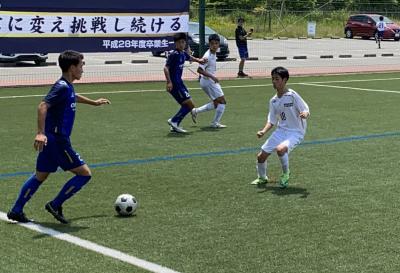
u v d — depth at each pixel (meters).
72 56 6.93
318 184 9.01
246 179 9.31
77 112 15.61
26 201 7.18
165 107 16.61
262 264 5.98
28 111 15.62
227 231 6.94
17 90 19.66
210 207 7.87
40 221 7.28
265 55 35.75
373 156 10.88
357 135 12.78
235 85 21.81
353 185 8.95
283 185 8.80
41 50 20.23
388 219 7.38
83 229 6.99
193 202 8.10
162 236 6.77
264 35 50.62
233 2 56.56
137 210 7.72
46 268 5.86
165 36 22.33
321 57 34.50
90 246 6.45
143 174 9.59
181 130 13.08
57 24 20.42
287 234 6.84
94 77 23.47
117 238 6.70
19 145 11.64
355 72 26.91
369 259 6.12
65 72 6.98
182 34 12.88
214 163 10.37
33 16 19.98
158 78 23.39
